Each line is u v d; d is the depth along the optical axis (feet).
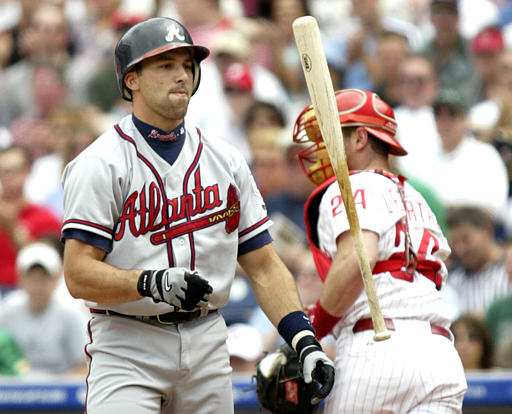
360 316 37.58
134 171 35.70
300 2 111.65
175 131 36.42
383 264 37.93
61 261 78.59
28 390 60.44
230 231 36.99
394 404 36.45
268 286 38.09
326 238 39.09
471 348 62.39
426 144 91.20
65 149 100.22
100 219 34.91
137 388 35.78
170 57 35.63
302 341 36.27
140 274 33.76
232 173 37.45
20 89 111.55
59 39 116.26
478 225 73.61
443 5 98.78
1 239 88.43
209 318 37.24
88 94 110.11
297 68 108.88
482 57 98.53
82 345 75.00
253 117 94.38
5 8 123.13
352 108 40.04
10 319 74.69
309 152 43.39
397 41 100.01
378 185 38.68
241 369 66.69
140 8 119.14
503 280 72.79
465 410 57.41
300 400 40.52
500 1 113.29
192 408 36.94
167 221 35.78
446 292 73.72
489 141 89.56
